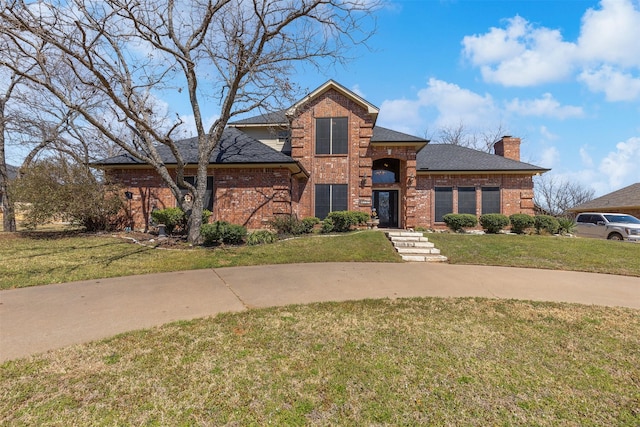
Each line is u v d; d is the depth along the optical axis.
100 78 8.59
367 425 2.41
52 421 2.40
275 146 17.97
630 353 3.62
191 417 2.47
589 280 7.27
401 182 17.25
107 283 6.55
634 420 2.49
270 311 4.93
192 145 15.62
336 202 15.36
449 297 5.84
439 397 2.76
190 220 11.09
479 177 17.58
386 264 8.86
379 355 3.51
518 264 8.97
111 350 3.56
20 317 4.57
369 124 15.23
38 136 14.80
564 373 3.18
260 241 11.16
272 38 10.18
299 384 2.93
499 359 3.45
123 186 14.00
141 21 9.55
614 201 23.72
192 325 4.32
